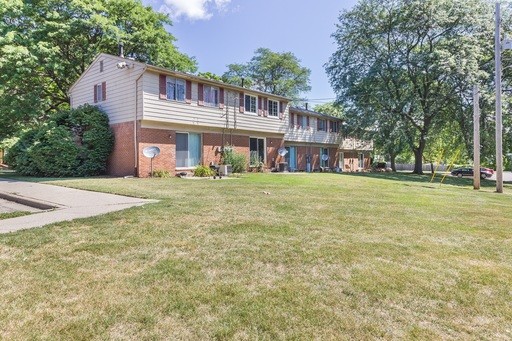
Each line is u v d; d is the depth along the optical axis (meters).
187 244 3.87
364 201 7.40
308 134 25.28
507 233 4.58
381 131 23.84
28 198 7.49
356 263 3.30
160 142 14.30
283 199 7.36
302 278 2.93
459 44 20.61
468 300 2.53
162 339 2.02
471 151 21.69
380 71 23.41
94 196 7.71
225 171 15.36
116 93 14.61
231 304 2.45
